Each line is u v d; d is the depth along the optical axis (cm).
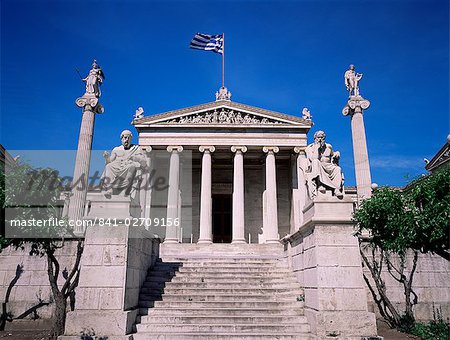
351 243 1251
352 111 2858
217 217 4122
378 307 1950
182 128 3716
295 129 3731
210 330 1253
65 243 1889
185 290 1514
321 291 1206
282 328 1262
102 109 2947
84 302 1179
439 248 1227
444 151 2588
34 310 1830
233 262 1870
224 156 3981
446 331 1571
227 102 3812
